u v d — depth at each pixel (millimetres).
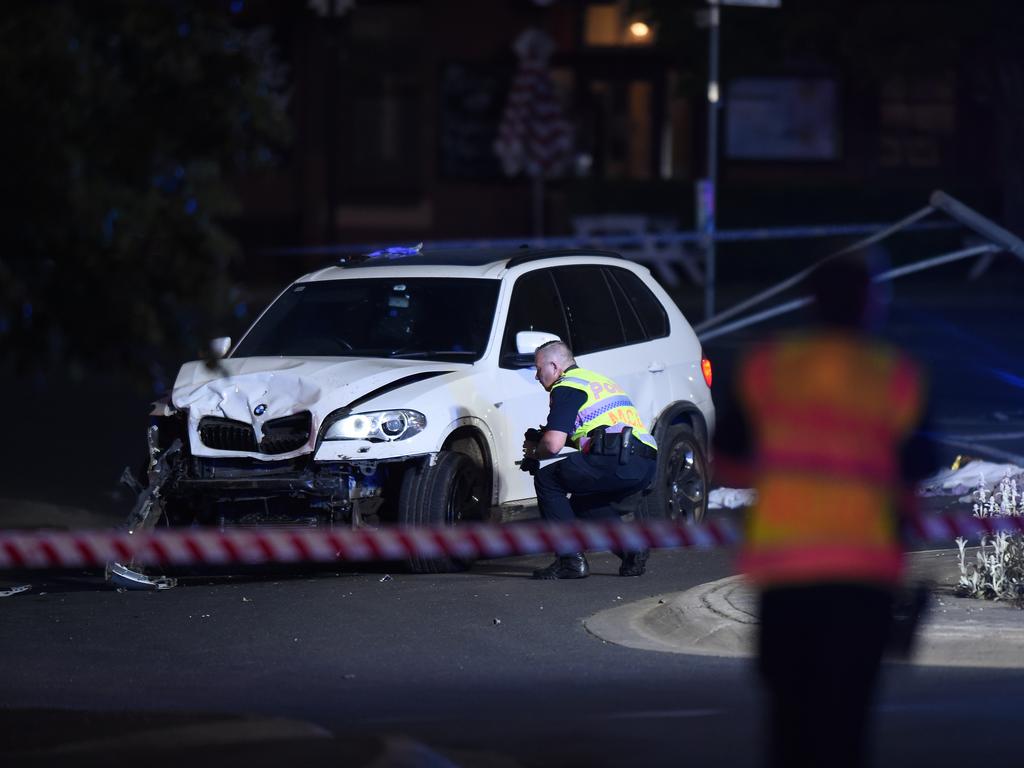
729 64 125000
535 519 47812
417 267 45188
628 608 35531
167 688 28875
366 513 40906
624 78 147250
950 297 120562
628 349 45906
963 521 31219
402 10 147875
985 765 21984
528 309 44281
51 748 23109
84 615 35969
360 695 27844
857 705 20125
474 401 41625
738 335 100688
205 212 21672
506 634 33188
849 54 123500
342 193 148875
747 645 30906
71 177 20578
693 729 24484
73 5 20859
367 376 40938
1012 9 123875
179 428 42000
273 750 22703
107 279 20969
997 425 65750
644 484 40219
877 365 20969
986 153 145125
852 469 20562
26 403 79875
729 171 146250
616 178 137375
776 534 20609
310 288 45531
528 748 23656
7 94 20375
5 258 20922
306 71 144125
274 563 44094
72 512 51688
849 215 138250
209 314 21656
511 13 147750
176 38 21375
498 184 148625
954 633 29469
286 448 40500
